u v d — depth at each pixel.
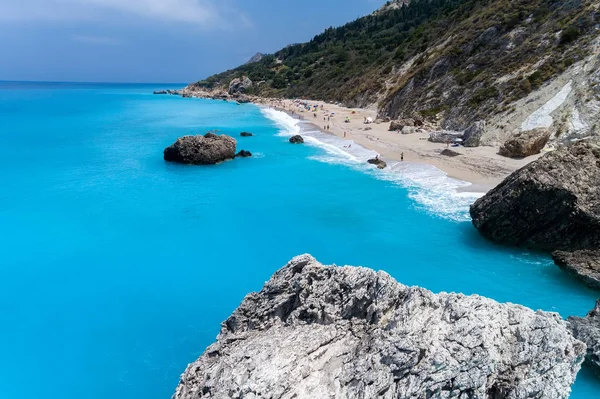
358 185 42.38
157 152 59.62
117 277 26.55
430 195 38.38
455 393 10.16
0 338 20.89
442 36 95.31
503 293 23.28
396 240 30.19
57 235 32.34
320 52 194.12
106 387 18.09
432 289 24.02
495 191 28.64
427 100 73.50
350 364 11.19
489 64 68.94
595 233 25.30
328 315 13.21
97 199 40.06
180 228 33.53
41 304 23.70
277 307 14.45
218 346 14.10
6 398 17.55
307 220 34.47
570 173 25.75
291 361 11.27
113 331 21.50
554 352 11.15
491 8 83.06
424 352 10.53
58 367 19.14
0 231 32.91
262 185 43.69
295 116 101.38
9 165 51.59
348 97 117.94
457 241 29.56
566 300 22.38
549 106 50.59
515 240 27.98
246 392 10.41
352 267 14.18
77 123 89.50
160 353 19.95
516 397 10.37
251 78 197.12
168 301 24.05
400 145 57.47
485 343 10.70
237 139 69.44
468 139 51.97
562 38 58.50
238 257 28.89
